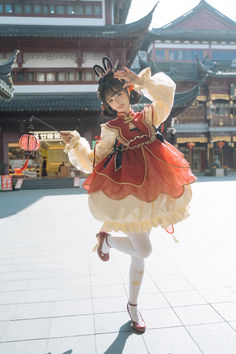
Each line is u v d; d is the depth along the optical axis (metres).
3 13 19.55
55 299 2.48
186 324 2.00
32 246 4.47
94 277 3.02
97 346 1.77
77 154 1.92
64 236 5.16
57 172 25.34
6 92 9.45
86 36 18.80
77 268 3.34
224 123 31.17
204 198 10.48
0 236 5.27
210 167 28.66
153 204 1.59
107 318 2.12
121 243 1.79
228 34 33.84
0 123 19.92
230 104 31.25
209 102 30.75
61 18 19.95
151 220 1.63
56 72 20.08
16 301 2.46
